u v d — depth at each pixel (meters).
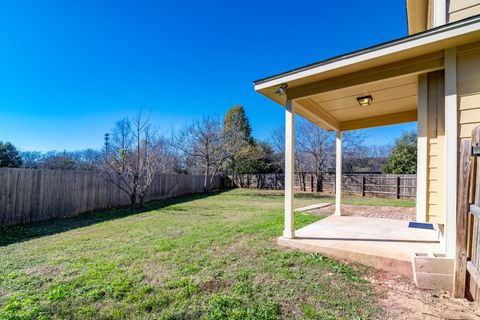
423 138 2.84
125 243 3.90
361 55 2.90
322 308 2.02
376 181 12.64
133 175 8.27
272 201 10.14
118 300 2.15
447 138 2.49
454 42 2.45
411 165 14.00
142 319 1.88
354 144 16.23
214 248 3.59
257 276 2.62
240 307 2.02
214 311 1.96
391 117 5.38
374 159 17.80
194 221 5.72
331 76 3.36
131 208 7.88
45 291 2.31
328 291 2.31
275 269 2.80
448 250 2.45
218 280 2.54
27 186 5.75
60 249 3.61
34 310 1.96
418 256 2.50
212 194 13.47
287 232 3.74
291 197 3.77
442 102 2.76
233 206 8.51
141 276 2.63
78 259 3.17
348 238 3.75
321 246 3.34
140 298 2.18
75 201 6.91
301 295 2.23
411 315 1.92
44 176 6.15
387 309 2.01
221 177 17.83
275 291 2.30
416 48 2.59
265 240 3.98
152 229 4.90
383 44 2.75
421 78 2.88
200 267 2.88
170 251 3.47
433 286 2.36
